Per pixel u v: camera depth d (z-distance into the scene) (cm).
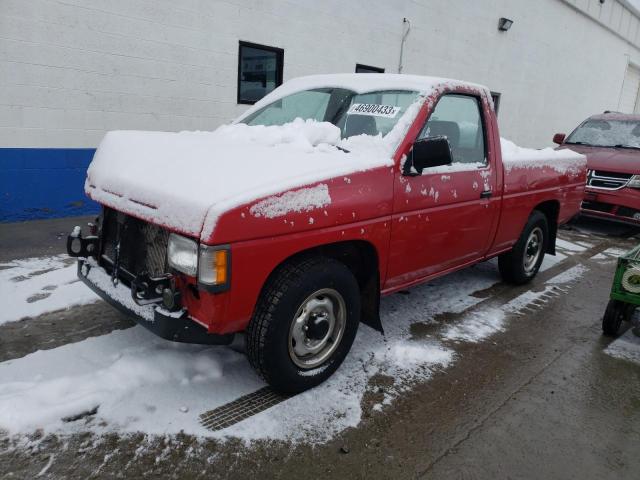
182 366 312
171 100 716
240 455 247
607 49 1991
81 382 288
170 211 250
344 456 253
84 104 639
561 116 1798
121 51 654
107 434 253
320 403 293
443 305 456
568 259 651
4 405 261
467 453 261
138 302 254
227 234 237
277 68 844
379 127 347
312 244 273
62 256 508
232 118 791
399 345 368
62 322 366
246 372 317
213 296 243
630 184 768
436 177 350
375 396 304
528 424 289
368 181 300
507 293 500
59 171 640
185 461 240
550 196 502
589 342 401
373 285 333
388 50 1030
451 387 321
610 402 317
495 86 1407
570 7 1639
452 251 389
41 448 241
